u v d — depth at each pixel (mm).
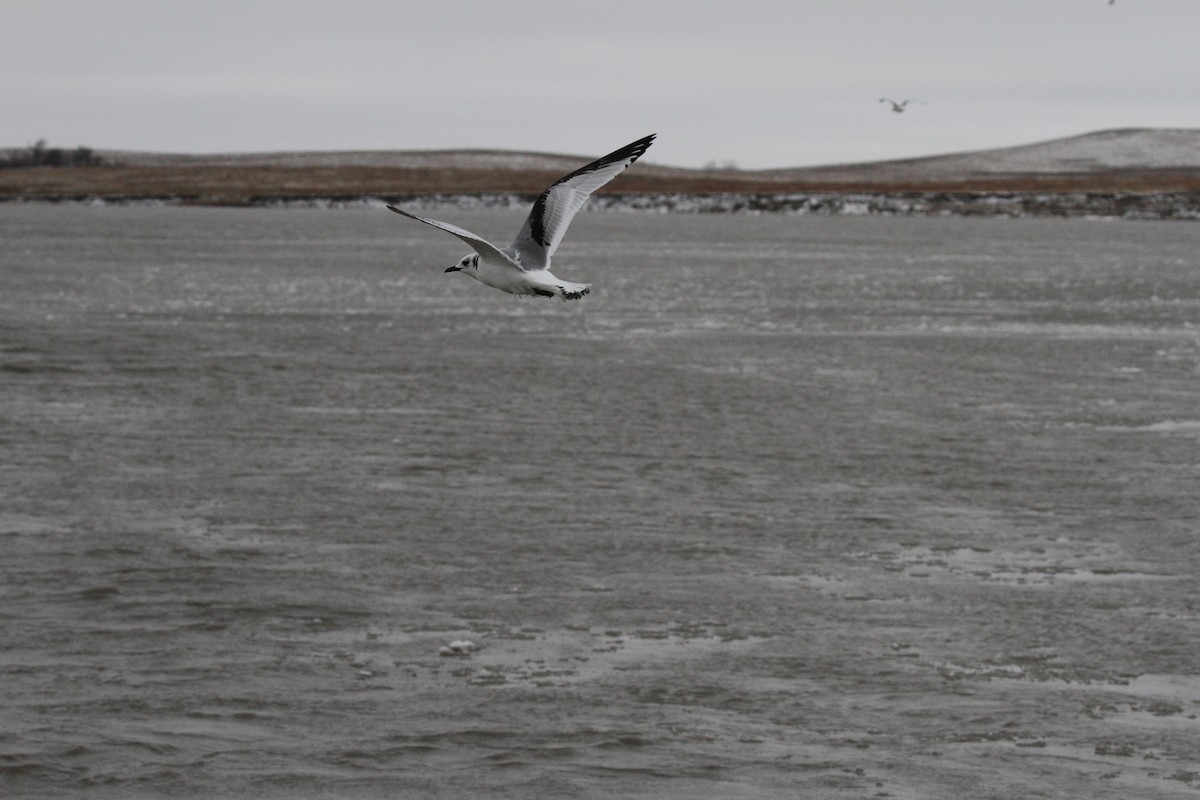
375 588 20625
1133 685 17234
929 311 62438
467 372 41438
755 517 24828
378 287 72500
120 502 25328
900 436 32188
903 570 21766
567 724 15852
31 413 33750
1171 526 24469
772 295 70938
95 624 18906
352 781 14391
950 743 15484
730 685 17078
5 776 14234
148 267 84125
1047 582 21203
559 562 22016
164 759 14766
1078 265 97438
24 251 97625
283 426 32625
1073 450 30797
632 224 178625
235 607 19688
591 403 36250
